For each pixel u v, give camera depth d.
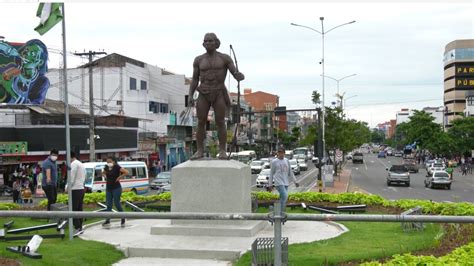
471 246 7.88
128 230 11.59
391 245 9.23
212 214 5.38
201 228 10.68
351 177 57.12
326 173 41.25
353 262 7.79
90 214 5.52
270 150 110.50
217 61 11.83
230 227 10.67
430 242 9.20
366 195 16.86
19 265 7.59
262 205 16.27
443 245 8.85
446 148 82.56
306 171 67.62
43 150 37.75
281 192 12.93
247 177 11.68
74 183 11.75
